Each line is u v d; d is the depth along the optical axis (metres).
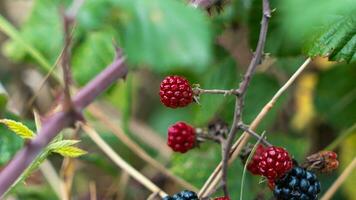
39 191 0.56
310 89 0.59
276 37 0.44
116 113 0.65
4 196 0.39
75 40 0.53
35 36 0.56
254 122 0.41
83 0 0.35
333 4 0.29
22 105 0.64
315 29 0.39
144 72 0.69
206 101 0.50
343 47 0.39
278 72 0.55
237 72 0.50
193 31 0.27
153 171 0.59
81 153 0.39
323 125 0.60
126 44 0.28
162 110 0.69
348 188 0.53
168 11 0.28
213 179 0.41
